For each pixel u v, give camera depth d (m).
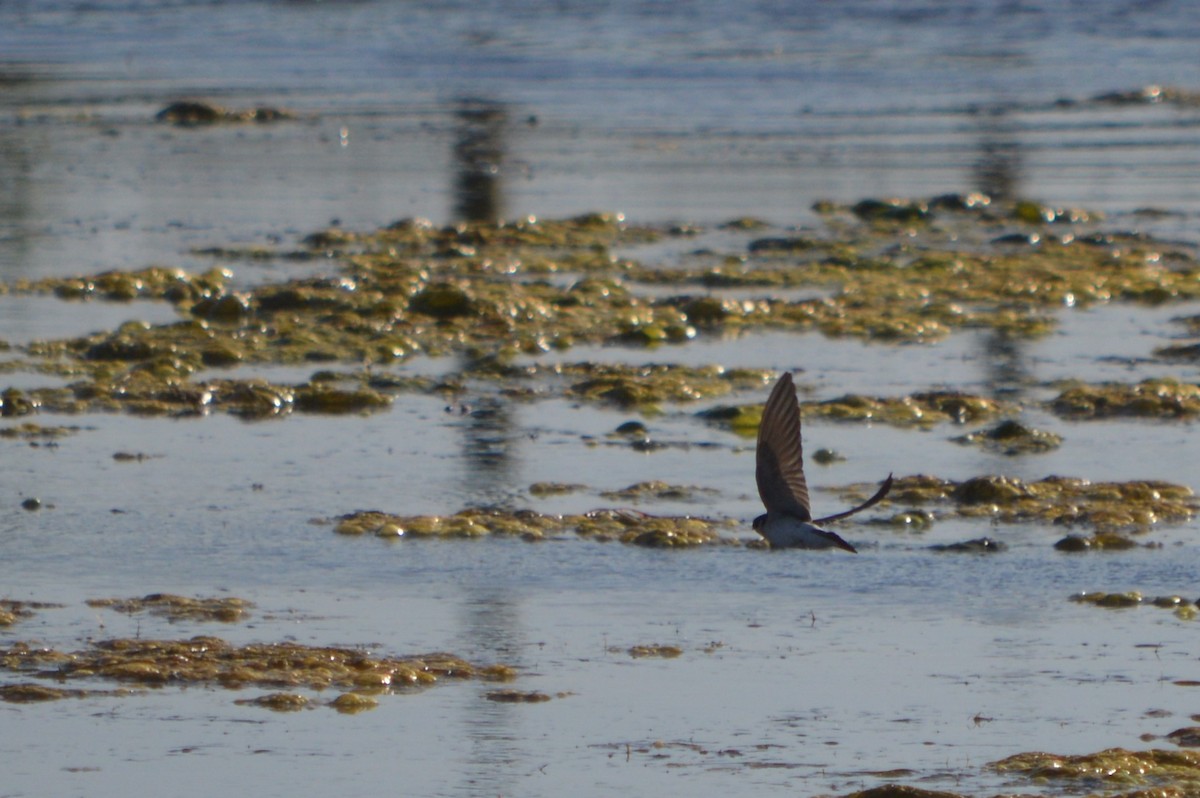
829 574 48.00
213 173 124.50
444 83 181.50
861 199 115.62
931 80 180.38
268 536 51.16
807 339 78.75
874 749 36.19
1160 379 70.00
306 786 34.34
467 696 39.16
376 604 45.47
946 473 57.97
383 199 114.75
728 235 104.19
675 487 56.19
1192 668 40.84
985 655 41.78
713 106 161.75
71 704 38.38
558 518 52.69
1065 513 53.06
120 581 47.06
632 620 44.31
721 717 37.97
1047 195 117.00
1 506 53.75
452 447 61.34
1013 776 34.75
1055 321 82.00
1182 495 55.03
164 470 58.09
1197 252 97.81
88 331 78.12
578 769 35.19
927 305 84.56
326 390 67.62
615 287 87.75
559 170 126.62
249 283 88.50
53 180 120.06
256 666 40.69
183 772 34.97
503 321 80.69
